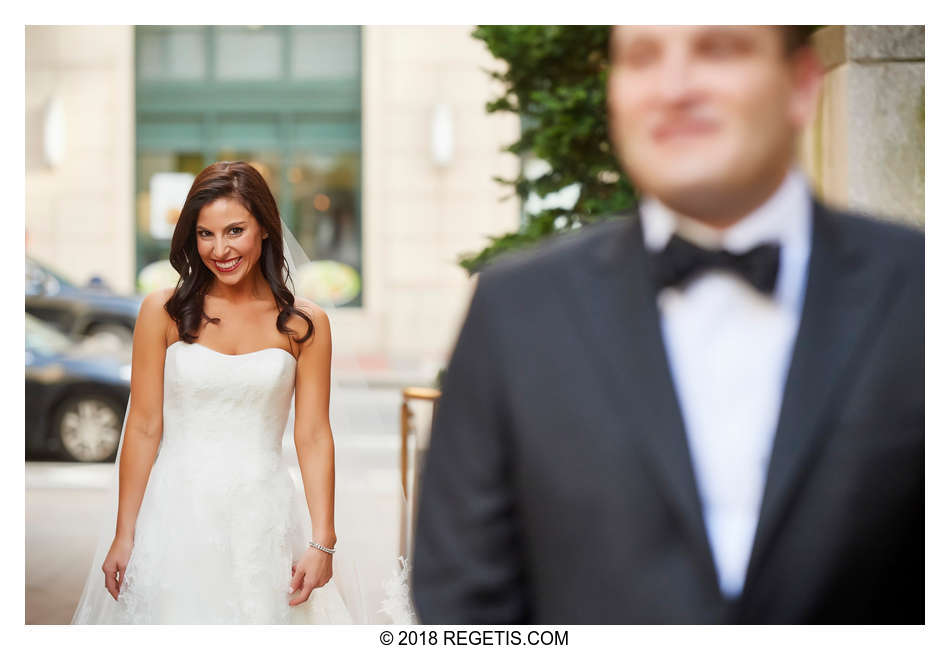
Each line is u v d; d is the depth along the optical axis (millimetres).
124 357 10234
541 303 1563
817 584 1438
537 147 6336
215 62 18609
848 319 1482
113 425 9750
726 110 1411
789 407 1461
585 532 1498
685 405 1522
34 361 9797
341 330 18391
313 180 18719
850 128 4828
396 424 9547
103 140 18375
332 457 3742
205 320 3629
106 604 3699
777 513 1436
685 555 1462
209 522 3533
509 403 1548
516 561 1605
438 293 18562
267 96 18656
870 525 1443
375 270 18500
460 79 18422
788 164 1479
